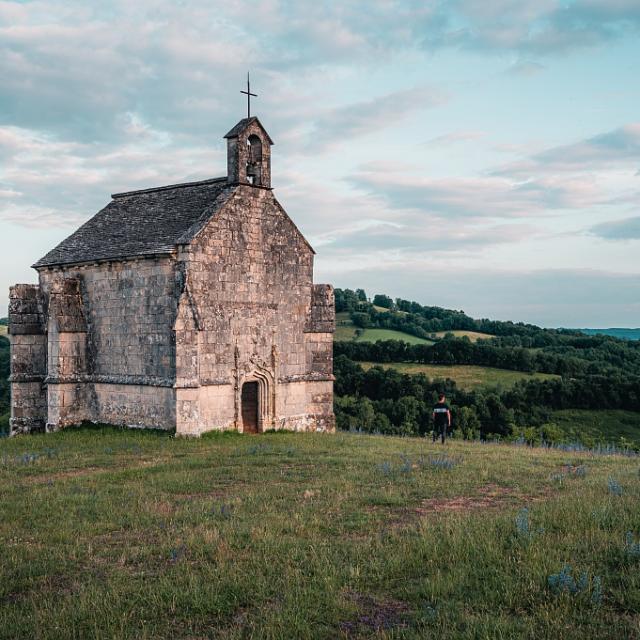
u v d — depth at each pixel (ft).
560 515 47.26
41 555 43.50
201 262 104.01
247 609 35.01
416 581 37.45
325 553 41.81
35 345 122.31
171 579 38.73
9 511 55.21
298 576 38.19
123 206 126.72
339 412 208.44
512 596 34.37
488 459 79.61
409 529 46.42
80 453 88.63
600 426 213.66
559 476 65.21
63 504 57.52
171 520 50.88
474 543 41.86
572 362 272.51
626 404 226.79
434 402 222.69
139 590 37.19
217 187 114.11
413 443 100.58
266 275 114.93
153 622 33.68
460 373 272.51
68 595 36.91
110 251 112.06
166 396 103.71
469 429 197.26
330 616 33.42
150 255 104.32
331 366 124.88
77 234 124.16
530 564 37.73
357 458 80.07
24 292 121.29
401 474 67.82
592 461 81.05
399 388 234.38
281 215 118.01
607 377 235.81
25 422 120.47
